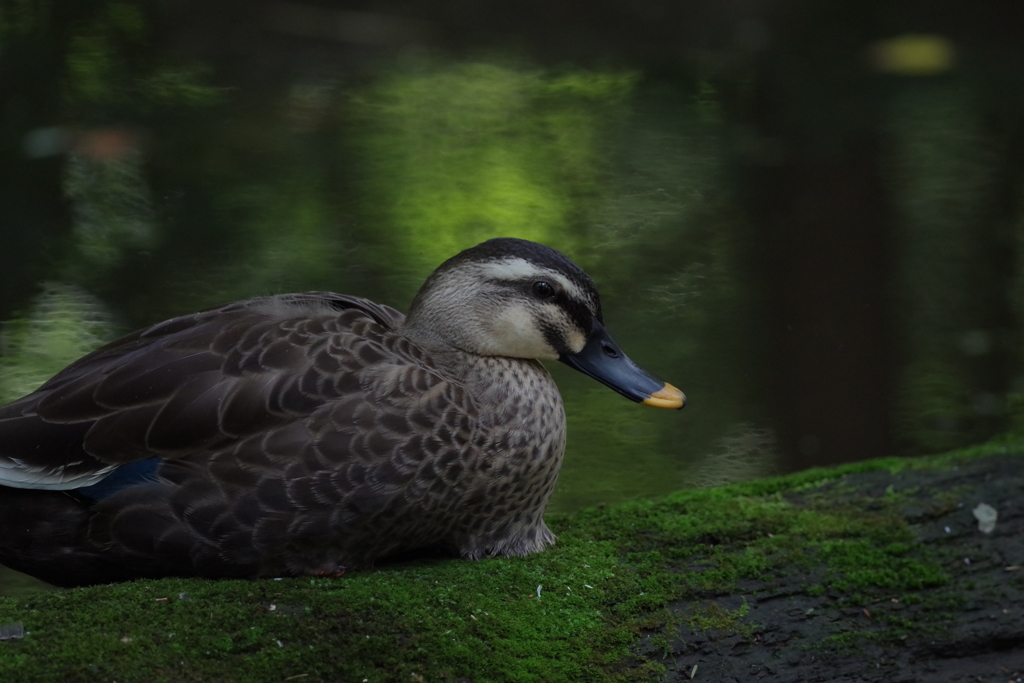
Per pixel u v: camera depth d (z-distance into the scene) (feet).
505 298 20.56
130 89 55.06
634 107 56.59
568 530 22.06
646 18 68.90
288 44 62.39
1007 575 21.34
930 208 45.96
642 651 18.94
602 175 48.08
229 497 17.88
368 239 41.27
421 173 47.55
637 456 30.66
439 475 18.71
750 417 33.09
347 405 18.25
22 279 37.14
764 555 21.36
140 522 17.99
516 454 19.51
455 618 18.45
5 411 18.83
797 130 53.72
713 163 50.08
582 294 20.99
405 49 63.52
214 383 18.30
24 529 18.39
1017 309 40.06
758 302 39.27
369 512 18.39
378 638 17.70
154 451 17.98
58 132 49.93
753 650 19.42
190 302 35.96
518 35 66.44
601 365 21.22
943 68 61.77
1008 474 24.25
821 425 32.71
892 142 52.24
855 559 21.38
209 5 64.75
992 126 53.78
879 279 41.27
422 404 18.63
